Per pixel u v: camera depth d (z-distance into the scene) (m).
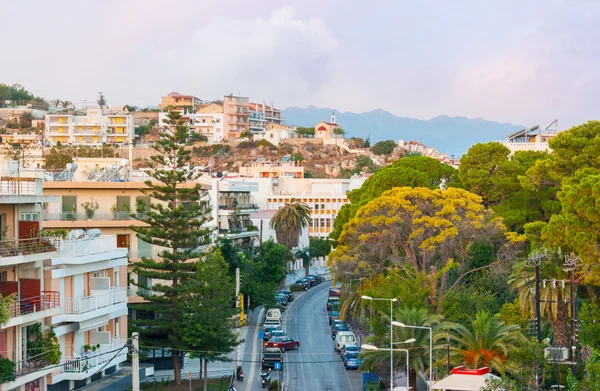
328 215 198.38
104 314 64.69
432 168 117.88
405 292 75.62
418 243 87.12
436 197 89.62
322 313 117.88
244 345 92.88
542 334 71.12
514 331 64.62
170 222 78.69
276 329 97.81
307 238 178.12
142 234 84.12
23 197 52.91
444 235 83.31
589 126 91.00
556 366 61.19
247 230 142.75
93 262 64.56
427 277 77.88
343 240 92.75
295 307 124.00
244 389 73.94
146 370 71.19
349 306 92.50
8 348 50.25
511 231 94.56
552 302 67.00
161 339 76.94
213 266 76.06
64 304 60.75
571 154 89.25
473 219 86.38
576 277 70.50
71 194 84.88
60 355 55.03
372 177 115.12
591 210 70.44
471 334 64.75
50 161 153.88
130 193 86.38
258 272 116.31
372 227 89.44
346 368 82.38
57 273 59.44
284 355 89.00
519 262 79.50
